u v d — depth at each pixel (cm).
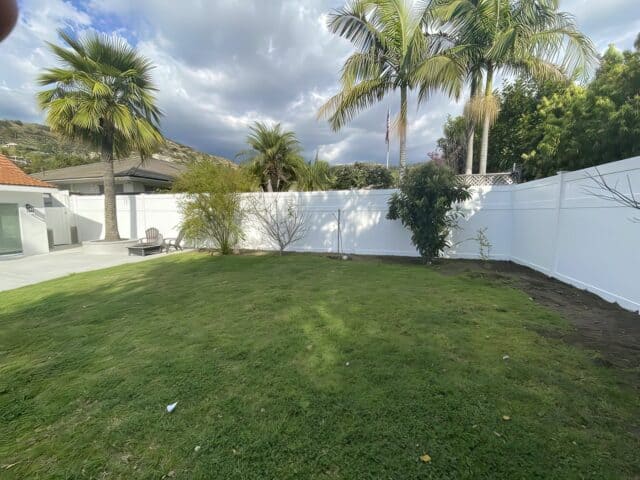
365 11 892
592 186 473
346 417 214
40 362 307
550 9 844
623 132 616
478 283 566
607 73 736
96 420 220
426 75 803
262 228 1040
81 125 945
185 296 516
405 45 866
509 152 1320
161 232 1198
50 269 817
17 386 266
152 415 223
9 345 346
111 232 1116
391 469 172
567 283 544
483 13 852
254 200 1023
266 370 279
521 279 590
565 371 262
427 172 737
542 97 1145
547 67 879
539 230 645
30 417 226
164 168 2041
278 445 191
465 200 773
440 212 726
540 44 845
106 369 289
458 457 178
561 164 850
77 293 560
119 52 1009
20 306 489
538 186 649
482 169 945
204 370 281
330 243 983
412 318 391
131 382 265
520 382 248
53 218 1286
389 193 908
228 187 966
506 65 902
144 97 1051
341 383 254
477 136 1349
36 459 187
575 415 209
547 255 612
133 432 207
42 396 250
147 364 295
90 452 191
